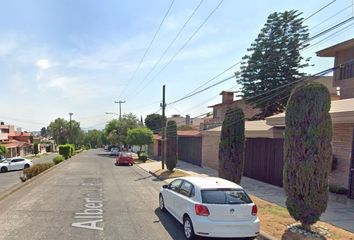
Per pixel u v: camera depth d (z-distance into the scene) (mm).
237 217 8820
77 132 121500
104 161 45312
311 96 9016
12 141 69062
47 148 99312
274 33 32750
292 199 9266
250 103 33969
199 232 8781
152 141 50188
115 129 78938
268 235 9273
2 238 9125
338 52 22859
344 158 14148
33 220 11156
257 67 33250
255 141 21234
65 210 12820
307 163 8961
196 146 33812
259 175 20609
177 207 10492
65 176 25422
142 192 17656
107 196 16203
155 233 9828
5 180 25938
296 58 32312
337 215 11578
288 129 9391
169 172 26344
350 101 16234
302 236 8797
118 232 9867
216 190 9195
